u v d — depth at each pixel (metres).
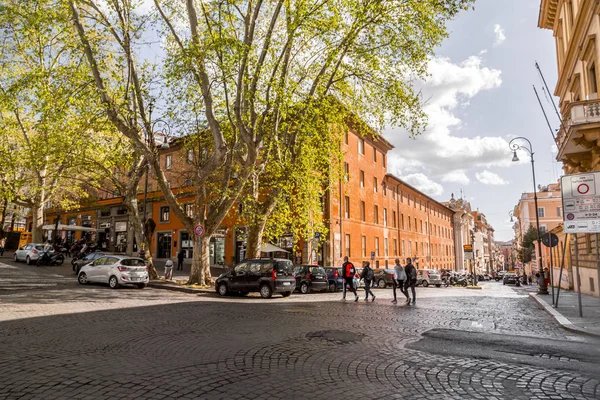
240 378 5.11
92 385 4.75
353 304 14.04
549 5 23.77
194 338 7.55
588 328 9.05
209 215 20.22
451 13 16.17
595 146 14.44
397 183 47.50
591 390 4.87
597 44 15.23
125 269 18.52
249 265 17.27
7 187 27.11
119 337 7.55
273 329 8.60
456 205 87.94
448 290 26.53
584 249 19.64
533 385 5.03
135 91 18.64
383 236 42.25
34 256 29.44
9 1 17.39
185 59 15.55
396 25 16.66
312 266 21.27
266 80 18.20
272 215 22.42
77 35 18.95
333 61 18.64
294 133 20.22
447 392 4.74
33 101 18.56
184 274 27.75
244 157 20.05
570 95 21.95
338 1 16.12
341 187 33.53
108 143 23.16
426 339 7.81
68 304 12.27
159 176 19.48
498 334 8.50
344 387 4.84
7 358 5.96
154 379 5.01
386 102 18.80
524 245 65.44
